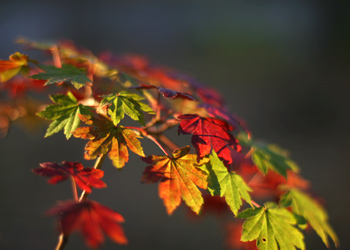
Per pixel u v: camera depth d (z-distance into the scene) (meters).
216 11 14.16
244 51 11.33
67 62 1.50
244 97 8.32
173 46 11.80
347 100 8.35
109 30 12.59
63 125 1.09
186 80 1.97
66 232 0.81
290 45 11.92
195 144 1.14
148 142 5.81
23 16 11.99
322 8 13.27
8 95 2.12
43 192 4.67
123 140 1.09
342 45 11.27
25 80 2.03
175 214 4.59
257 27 13.08
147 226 4.27
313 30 12.73
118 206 4.57
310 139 6.63
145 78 1.93
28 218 4.12
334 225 4.32
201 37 12.34
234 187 1.15
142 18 13.58
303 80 9.48
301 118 7.49
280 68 10.32
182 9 14.24
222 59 10.68
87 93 1.59
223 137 1.20
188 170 1.10
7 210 4.18
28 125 2.29
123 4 14.20
